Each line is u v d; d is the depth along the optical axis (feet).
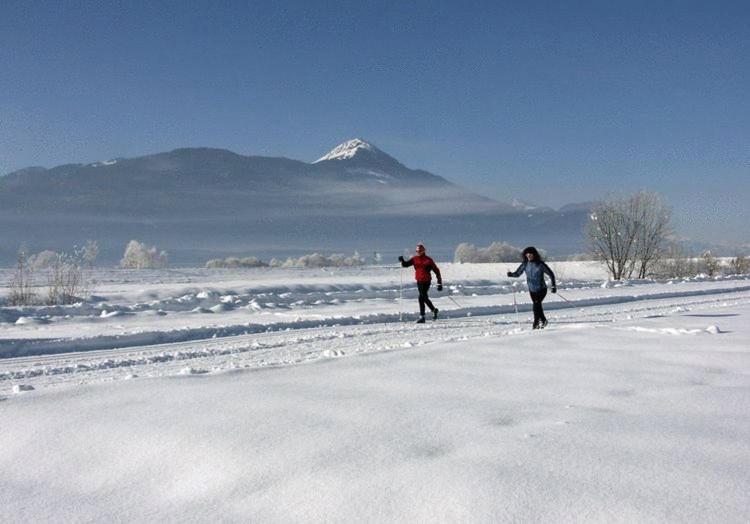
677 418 16.61
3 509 12.91
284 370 24.76
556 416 16.98
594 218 150.92
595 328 37.68
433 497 11.76
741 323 40.55
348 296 81.15
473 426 16.07
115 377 30.68
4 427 17.48
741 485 11.76
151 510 12.42
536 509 11.05
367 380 22.63
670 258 164.14
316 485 12.67
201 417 17.46
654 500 11.19
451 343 31.81
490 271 172.55
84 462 14.97
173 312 61.98
